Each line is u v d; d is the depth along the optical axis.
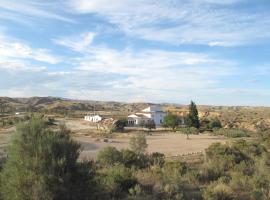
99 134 93.31
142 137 43.88
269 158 32.94
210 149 36.69
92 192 14.24
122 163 30.58
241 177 22.64
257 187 20.48
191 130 100.25
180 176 23.16
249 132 95.50
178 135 93.56
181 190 18.92
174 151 54.44
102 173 20.36
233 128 115.31
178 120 121.81
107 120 139.25
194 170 26.33
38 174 13.05
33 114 16.09
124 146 63.41
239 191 19.75
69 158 14.07
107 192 16.06
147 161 33.34
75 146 14.52
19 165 13.23
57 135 14.44
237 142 44.59
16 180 12.82
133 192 17.38
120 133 98.62
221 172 26.55
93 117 160.38
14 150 13.68
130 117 146.12
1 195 13.07
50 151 13.63
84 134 92.62
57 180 13.11
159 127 129.00
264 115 179.00
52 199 12.78
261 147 40.75
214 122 120.12
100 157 32.22
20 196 12.66
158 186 18.70
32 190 12.73
